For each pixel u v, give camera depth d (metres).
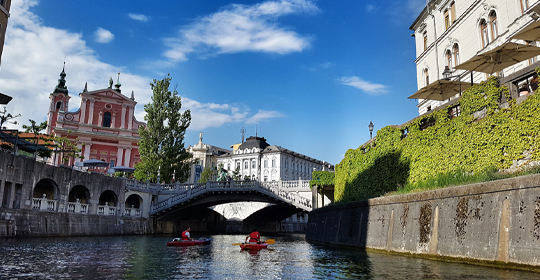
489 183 13.80
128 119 71.44
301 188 46.78
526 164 15.75
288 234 64.81
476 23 30.39
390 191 26.08
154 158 55.53
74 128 66.62
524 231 12.21
